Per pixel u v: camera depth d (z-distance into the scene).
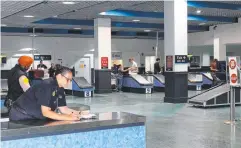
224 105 10.23
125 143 3.30
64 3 10.56
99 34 15.12
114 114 3.53
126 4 11.31
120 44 22.70
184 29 10.86
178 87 10.92
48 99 3.17
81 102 11.62
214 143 5.60
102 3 10.96
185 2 10.84
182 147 5.37
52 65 16.75
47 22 15.94
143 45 23.55
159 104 10.78
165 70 11.20
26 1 9.55
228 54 20.58
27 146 2.83
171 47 10.88
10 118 3.28
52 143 2.93
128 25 18.03
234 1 12.68
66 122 3.06
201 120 7.78
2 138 2.71
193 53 22.97
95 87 15.35
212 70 16.67
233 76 7.20
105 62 15.20
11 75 4.59
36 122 3.08
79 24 16.41
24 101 3.26
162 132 6.50
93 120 3.16
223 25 19.30
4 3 9.73
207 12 15.01
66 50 21.11
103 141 3.18
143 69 22.91
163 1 11.59
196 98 10.27
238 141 5.72
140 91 15.46
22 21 15.22
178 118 8.08
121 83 16.64
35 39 20.28
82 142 3.07
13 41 19.67
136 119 3.35
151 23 18.72
